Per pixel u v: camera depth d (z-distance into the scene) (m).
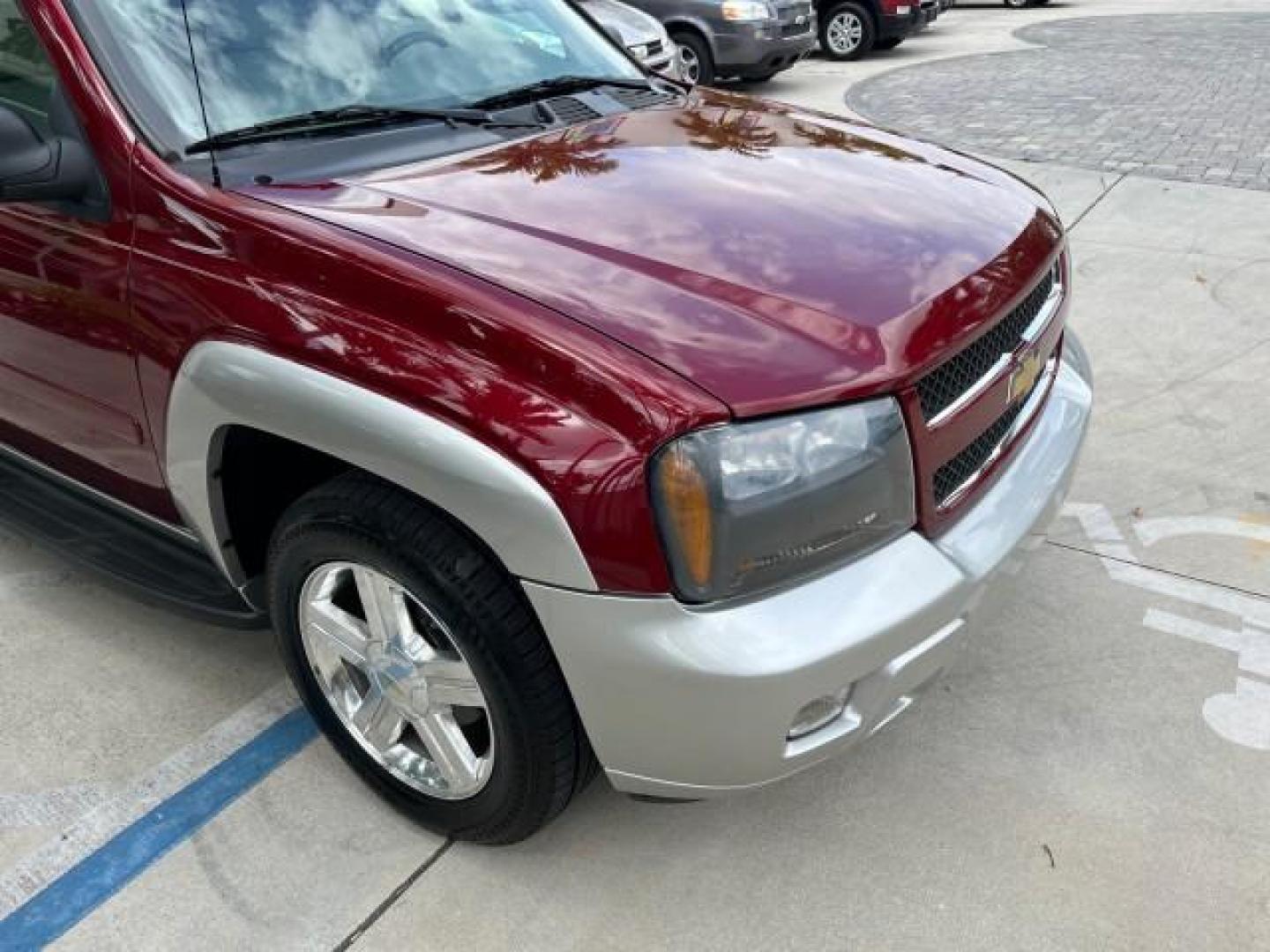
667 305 1.72
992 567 1.89
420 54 2.57
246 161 2.12
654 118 2.64
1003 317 1.98
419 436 1.68
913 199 2.21
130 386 2.16
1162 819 2.22
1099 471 3.50
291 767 2.41
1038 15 15.50
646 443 1.56
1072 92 9.13
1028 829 2.21
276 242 1.88
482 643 1.79
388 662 2.04
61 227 2.16
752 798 2.31
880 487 1.71
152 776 2.38
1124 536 3.16
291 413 1.82
